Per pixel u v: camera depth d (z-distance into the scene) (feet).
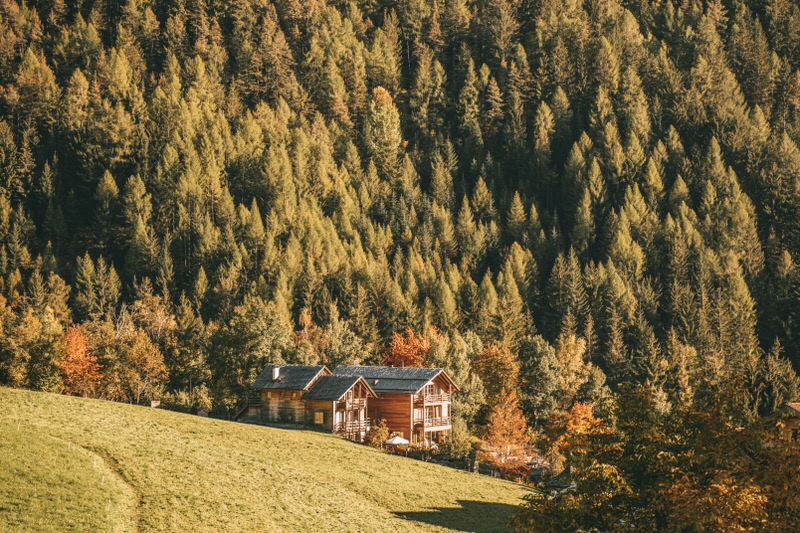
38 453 180.14
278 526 171.12
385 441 310.04
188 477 188.96
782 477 120.98
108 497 165.07
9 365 341.00
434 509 210.79
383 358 493.36
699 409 142.10
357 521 185.88
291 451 245.04
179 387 451.53
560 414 327.06
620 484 133.90
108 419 229.66
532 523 136.46
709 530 116.67
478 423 410.11
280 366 349.61
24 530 144.46
